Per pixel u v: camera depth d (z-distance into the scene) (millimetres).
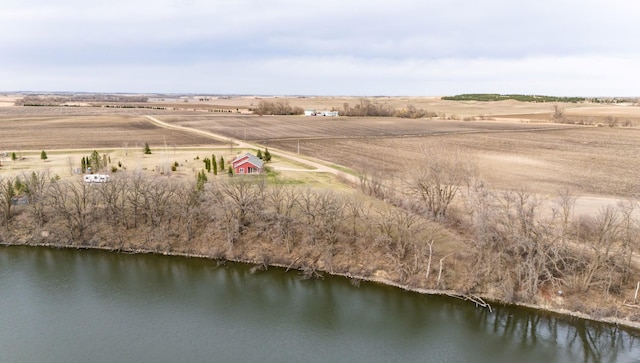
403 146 123562
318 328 45844
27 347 42312
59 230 62812
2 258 59281
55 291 52312
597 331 43156
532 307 46438
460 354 41844
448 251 52656
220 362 40750
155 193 65062
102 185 65125
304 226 57500
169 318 47469
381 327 45688
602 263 45625
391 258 52406
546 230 48000
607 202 69000
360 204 59000
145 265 57688
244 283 53500
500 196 66625
